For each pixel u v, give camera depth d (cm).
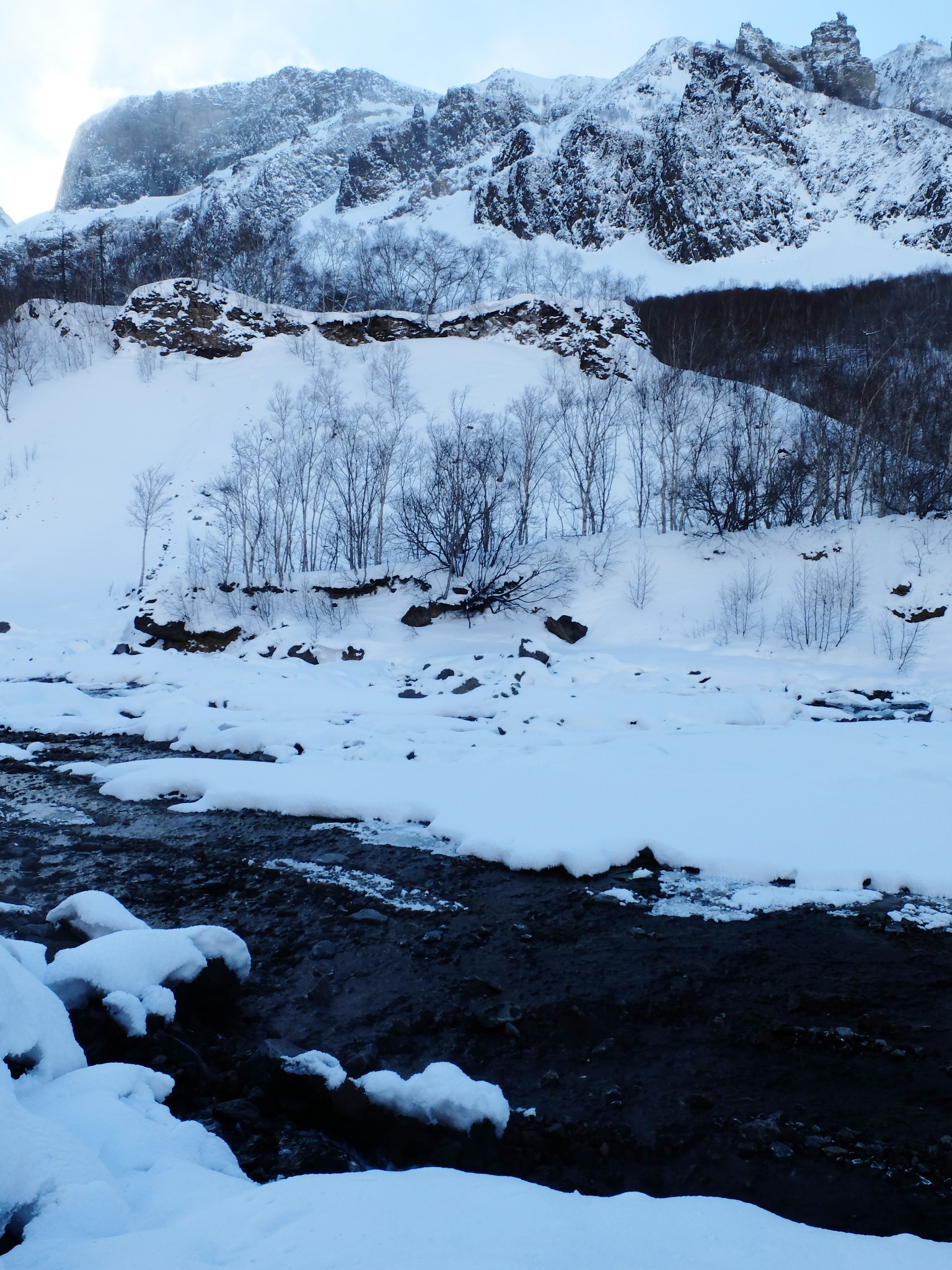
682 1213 293
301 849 874
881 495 3869
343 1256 247
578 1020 530
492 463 3853
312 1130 418
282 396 5828
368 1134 411
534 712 1563
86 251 14288
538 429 4800
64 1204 268
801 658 2548
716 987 587
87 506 4775
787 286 10912
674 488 4206
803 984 589
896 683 2197
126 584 4062
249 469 4831
